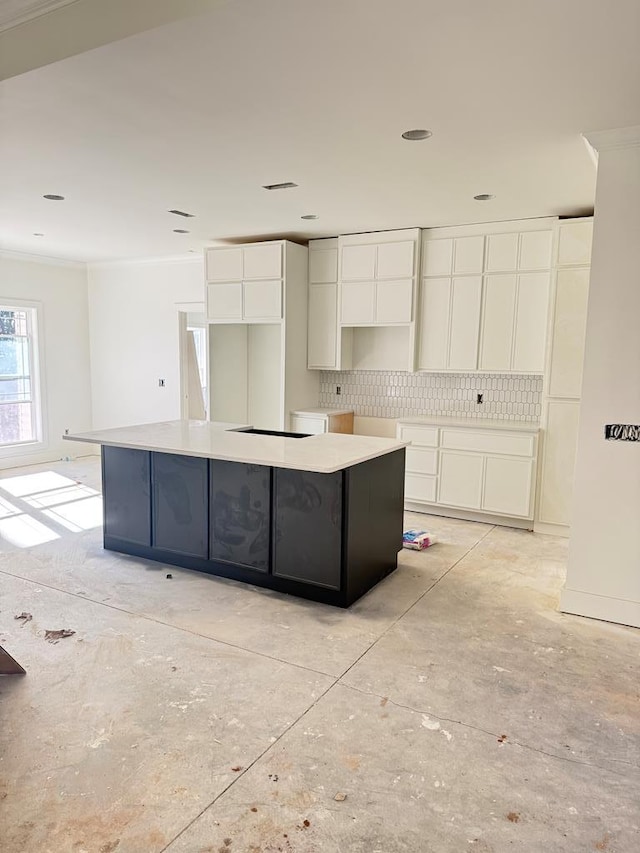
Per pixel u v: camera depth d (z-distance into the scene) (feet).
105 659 9.16
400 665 9.12
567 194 13.70
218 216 16.40
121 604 11.21
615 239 10.14
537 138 10.25
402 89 8.43
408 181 12.87
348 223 17.13
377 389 20.24
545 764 6.98
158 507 13.29
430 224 17.12
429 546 14.99
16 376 24.16
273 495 11.66
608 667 9.18
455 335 17.49
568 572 11.06
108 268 25.66
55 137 10.43
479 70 7.85
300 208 15.40
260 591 11.89
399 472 13.01
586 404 10.61
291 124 9.77
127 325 25.48
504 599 11.75
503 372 16.93
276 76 8.07
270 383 22.31
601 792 6.54
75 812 6.10
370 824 6.03
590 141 10.02
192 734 7.38
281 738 7.34
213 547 12.60
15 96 8.73
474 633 10.24
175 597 11.56
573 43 7.14
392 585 12.38
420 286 17.89
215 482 12.39
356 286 18.75
